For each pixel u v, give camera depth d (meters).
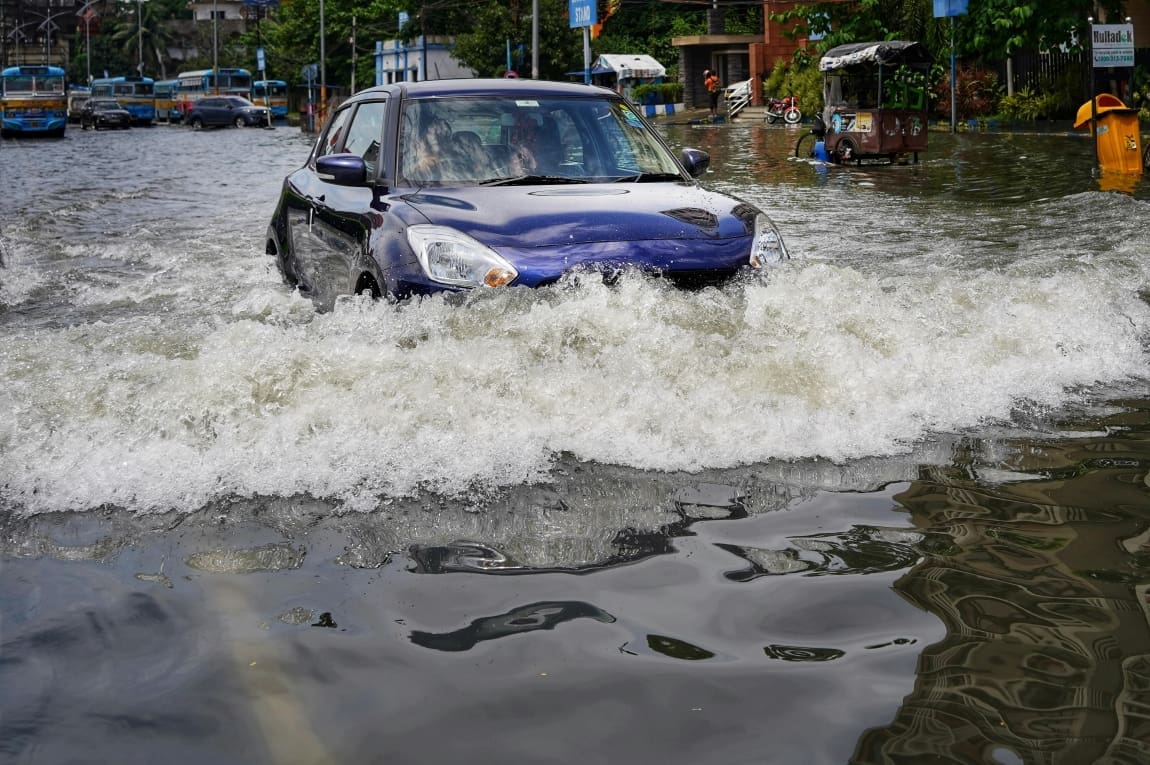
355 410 3.66
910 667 2.13
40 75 45.31
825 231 9.91
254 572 2.64
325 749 1.86
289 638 2.29
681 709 1.99
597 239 4.75
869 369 4.17
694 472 3.37
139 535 2.88
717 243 4.91
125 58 132.12
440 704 2.01
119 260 8.67
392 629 2.33
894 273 7.21
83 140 41.38
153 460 3.36
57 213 12.54
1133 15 28.91
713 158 21.88
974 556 2.71
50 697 2.05
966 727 1.90
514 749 1.86
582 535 2.88
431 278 4.67
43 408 3.68
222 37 122.94
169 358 4.27
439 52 59.47
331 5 68.75
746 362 4.07
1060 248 8.19
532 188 5.37
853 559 2.71
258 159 25.80
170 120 76.19
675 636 2.29
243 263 8.33
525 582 2.58
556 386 3.82
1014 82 30.97
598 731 1.91
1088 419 3.97
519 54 47.66
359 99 6.65
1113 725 1.89
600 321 4.24
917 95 19.84
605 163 5.86
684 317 4.38
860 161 19.98
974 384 4.25
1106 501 3.12
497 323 4.24
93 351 4.48
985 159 18.83
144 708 2.01
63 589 2.55
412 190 5.48
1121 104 15.45
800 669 2.13
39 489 3.18
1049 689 2.03
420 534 2.88
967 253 8.16
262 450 3.44
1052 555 2.71
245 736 1.91
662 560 2.71
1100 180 13.89
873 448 3.60
